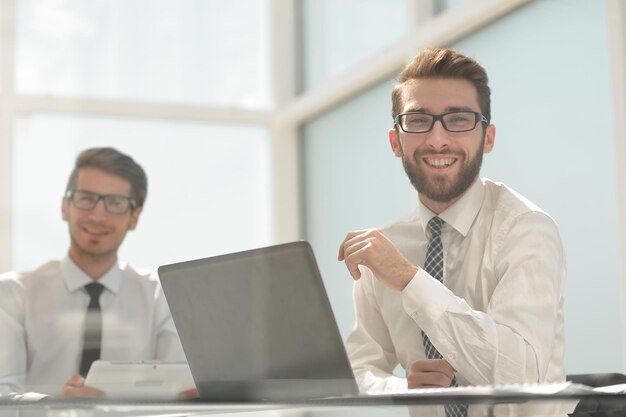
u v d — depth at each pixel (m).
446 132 1.82
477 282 1.84
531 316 1.68
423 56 1.87
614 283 2.88
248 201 1.97
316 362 1.24
